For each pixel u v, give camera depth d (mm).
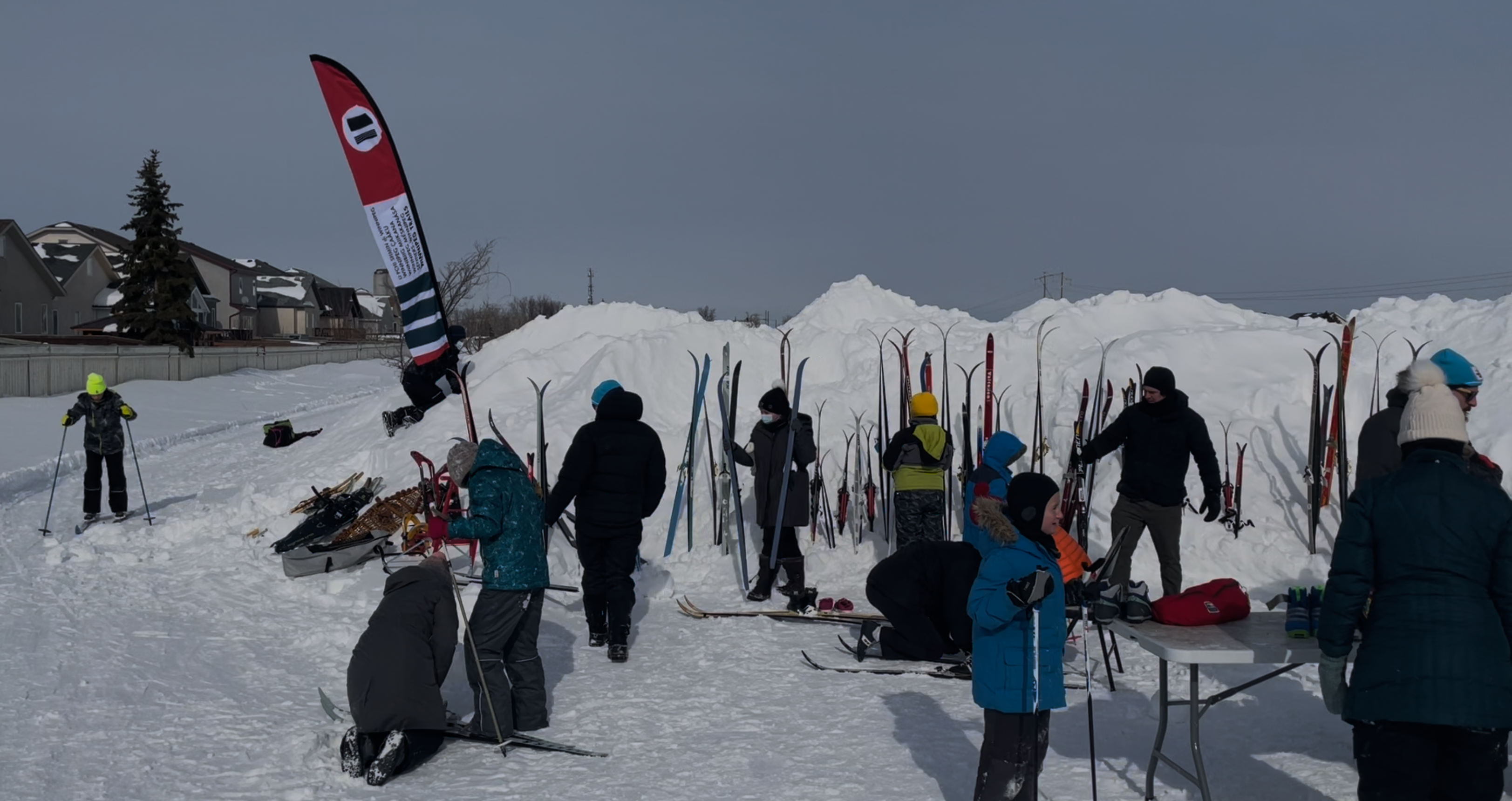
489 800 4496
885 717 5512
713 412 11523
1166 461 6652
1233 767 4660
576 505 6723
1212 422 9344
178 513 12102
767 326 13078
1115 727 5270
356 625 7160
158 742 5066
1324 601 3570
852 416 10758
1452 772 3410
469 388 12750
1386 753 3416
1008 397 10734
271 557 9156
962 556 6348
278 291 79500
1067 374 10500
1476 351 9250
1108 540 8344
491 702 5141
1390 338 9953
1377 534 3459
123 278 50000
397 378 44156
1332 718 5234
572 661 6609
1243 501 8570
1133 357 10188
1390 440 5320
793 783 4656
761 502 8047
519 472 5414
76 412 11453
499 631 5219
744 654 6711
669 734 5312
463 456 5344
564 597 8125
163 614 7527
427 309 13633
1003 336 11492
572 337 14617
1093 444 7000
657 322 14570
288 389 37594
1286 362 9977
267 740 5152
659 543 9508
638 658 6664
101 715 5414
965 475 8633
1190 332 10492
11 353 27547
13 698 5602
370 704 4703
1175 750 4902
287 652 6723
